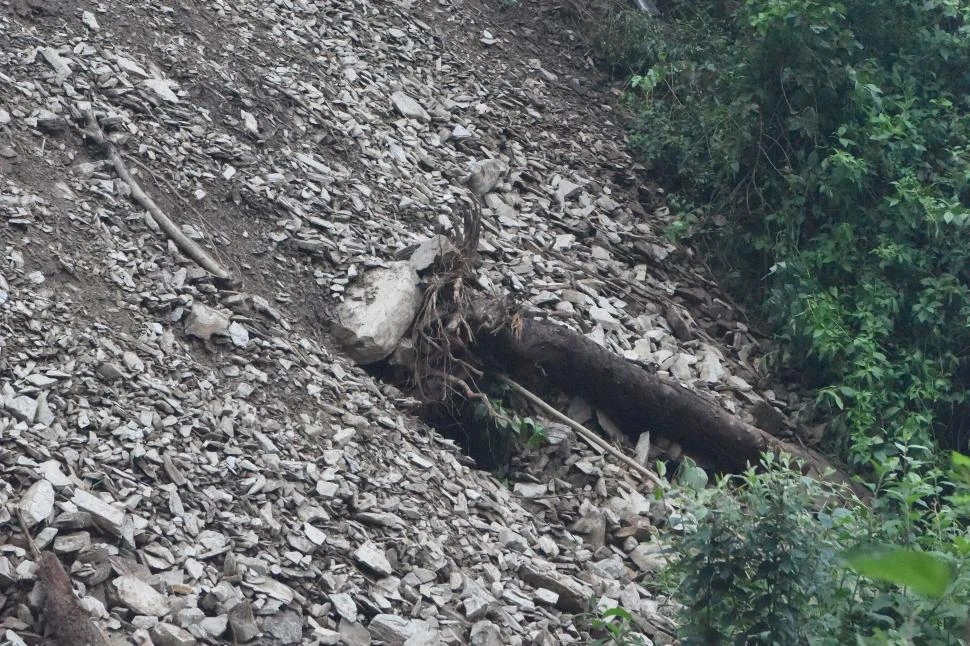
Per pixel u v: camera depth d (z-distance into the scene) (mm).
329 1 11812
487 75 12391
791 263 10531
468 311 8258
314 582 5656
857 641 4492
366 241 8758
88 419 5793
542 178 11344
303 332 7797
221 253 7926
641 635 6285
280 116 9547
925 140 11094
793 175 10852
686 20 13883
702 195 11969
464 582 6191
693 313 10820
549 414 8555
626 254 10953
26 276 6570
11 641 4352
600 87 13211
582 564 7227
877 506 5758
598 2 14156
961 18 12102
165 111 8688
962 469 3496
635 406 8773
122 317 6809
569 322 9266
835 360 10148
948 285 10281
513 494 7816
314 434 6855
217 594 5164
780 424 9648
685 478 5355
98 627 4625
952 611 4652
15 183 7184
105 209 7500
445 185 10211
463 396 8070
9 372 5852
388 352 7973
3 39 8258
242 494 5992
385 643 5453
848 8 11703
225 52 9875
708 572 4859
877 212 10820
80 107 8055
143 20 9531
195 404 6465
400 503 6668
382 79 11133
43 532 4898
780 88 11242
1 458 5230
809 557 4812
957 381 10602
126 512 5379
